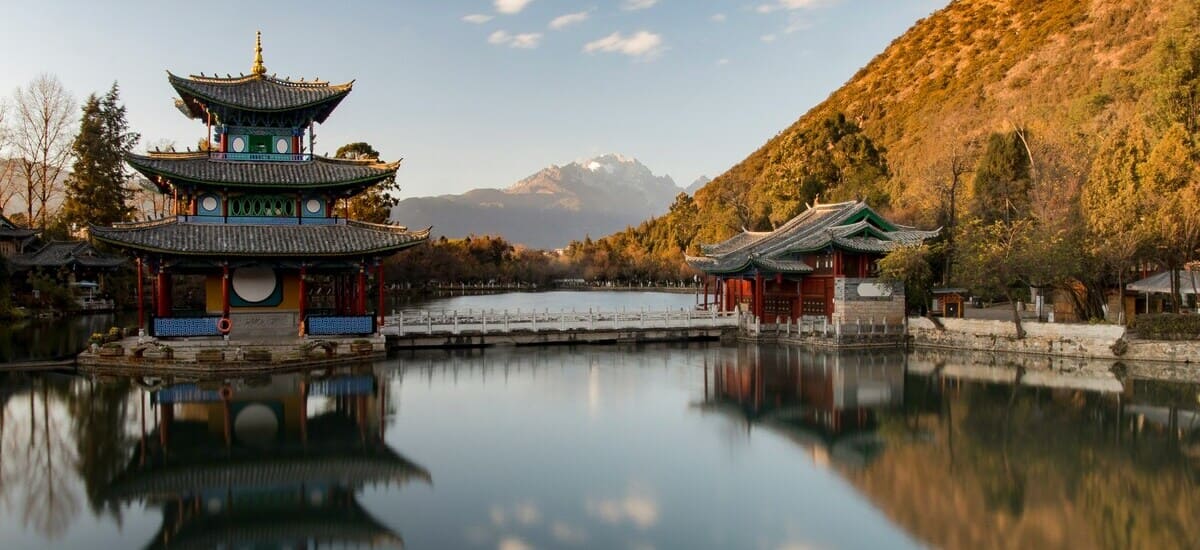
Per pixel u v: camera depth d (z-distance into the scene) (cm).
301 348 4512
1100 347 4938
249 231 4828
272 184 4775
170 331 4516
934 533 2028
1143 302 6088
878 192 9725
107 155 10138
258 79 5169
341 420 3216
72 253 8700
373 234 4997
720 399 3731
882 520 2127
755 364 4862
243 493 2333
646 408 3522
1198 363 4666
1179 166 5406
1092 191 6112
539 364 4784
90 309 8550
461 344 5488
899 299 6019
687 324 6091
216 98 4862
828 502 2272
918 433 3089
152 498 2284
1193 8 7181
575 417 3322
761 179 15212
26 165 10125
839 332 5559
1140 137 5934
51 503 2245
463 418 3278
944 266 6844
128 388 3831
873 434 3069
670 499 2288
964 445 2906
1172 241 4953
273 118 5088
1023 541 1984
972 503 2266
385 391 3844
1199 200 4972
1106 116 9331
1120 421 3284
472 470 2555
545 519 2112
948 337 5581
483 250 19200
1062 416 3384
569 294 16050
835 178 11381
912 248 5666
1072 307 6384
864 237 6112
